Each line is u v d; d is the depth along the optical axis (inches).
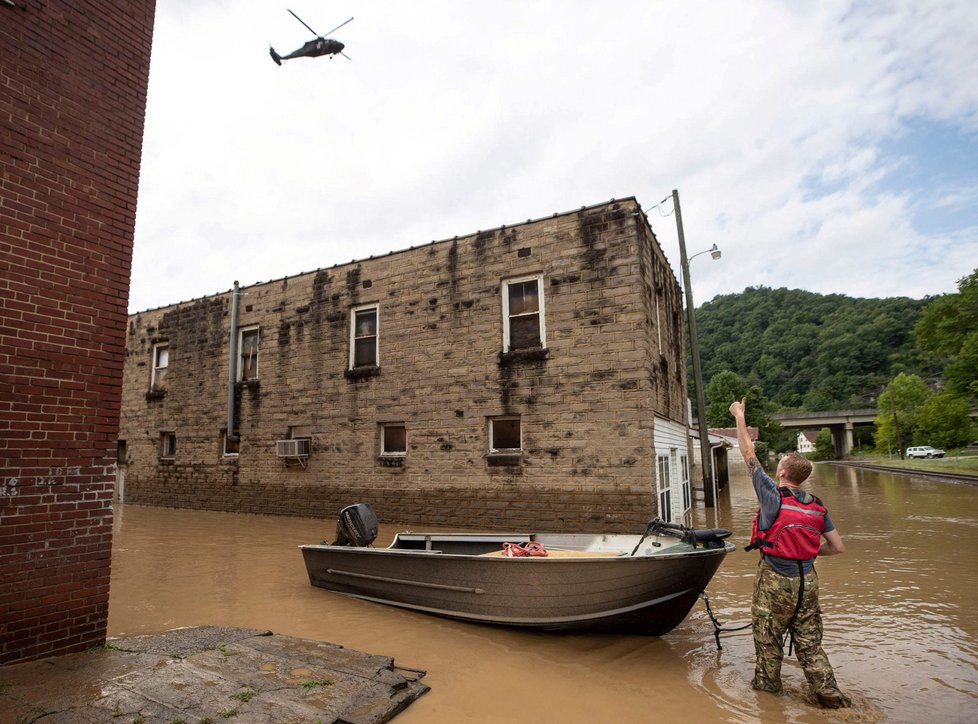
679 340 700.0
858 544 421.1
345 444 545.3
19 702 145.9
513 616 232.1
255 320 625.3
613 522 416.8
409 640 223.1
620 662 204.5
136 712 142.2
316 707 150.9
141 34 225.1
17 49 185.2
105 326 201.6
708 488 658.2
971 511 618.5
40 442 180.2
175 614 250.5
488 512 462.6
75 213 196.4
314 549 288.7
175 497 662.5
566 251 457.4
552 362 451.8
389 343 531.2
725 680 187.9
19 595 172.2
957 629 233.8
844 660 202.4
